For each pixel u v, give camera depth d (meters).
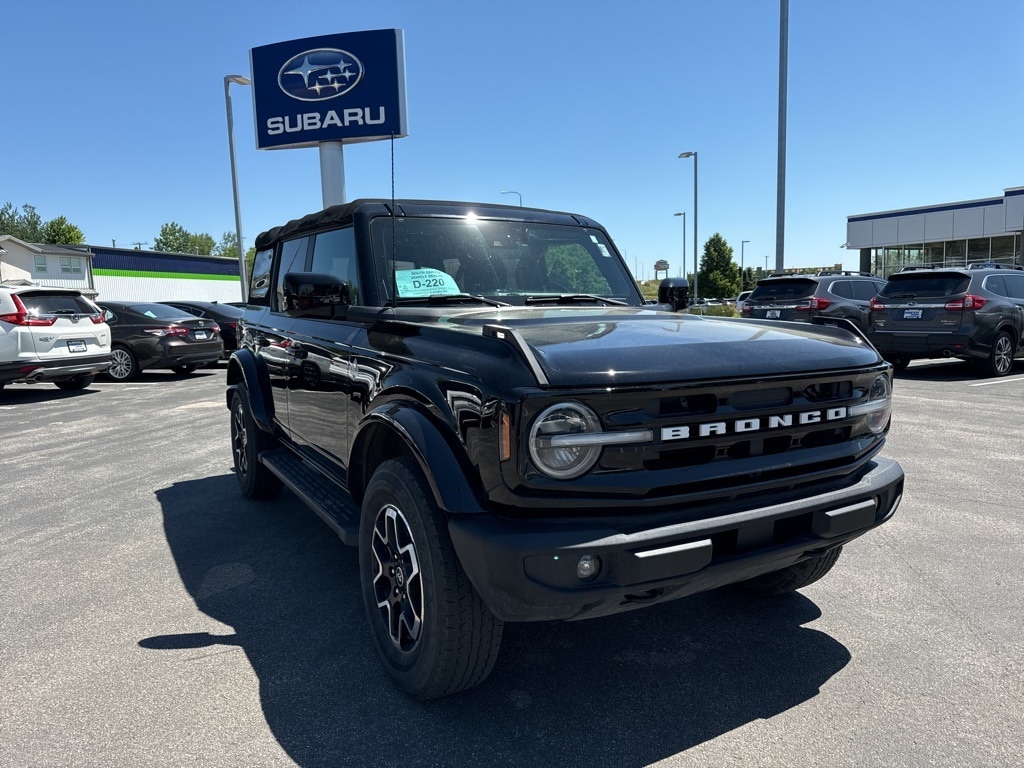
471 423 2.26
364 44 18.33
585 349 2.33
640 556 2.10
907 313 11.61
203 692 2.72
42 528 4.73
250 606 3.50
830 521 2.44
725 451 2.33
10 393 11.84
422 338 2.75
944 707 2.58
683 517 2.24
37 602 3.56
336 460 3.52
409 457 2.63
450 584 2.37
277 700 2.67
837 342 2.80
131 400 10.80
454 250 3.61
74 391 11.99
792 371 2.42
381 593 2.83
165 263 44.94
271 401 4.79
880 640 3.08
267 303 5.14
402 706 2.63
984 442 6.72
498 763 2.30
